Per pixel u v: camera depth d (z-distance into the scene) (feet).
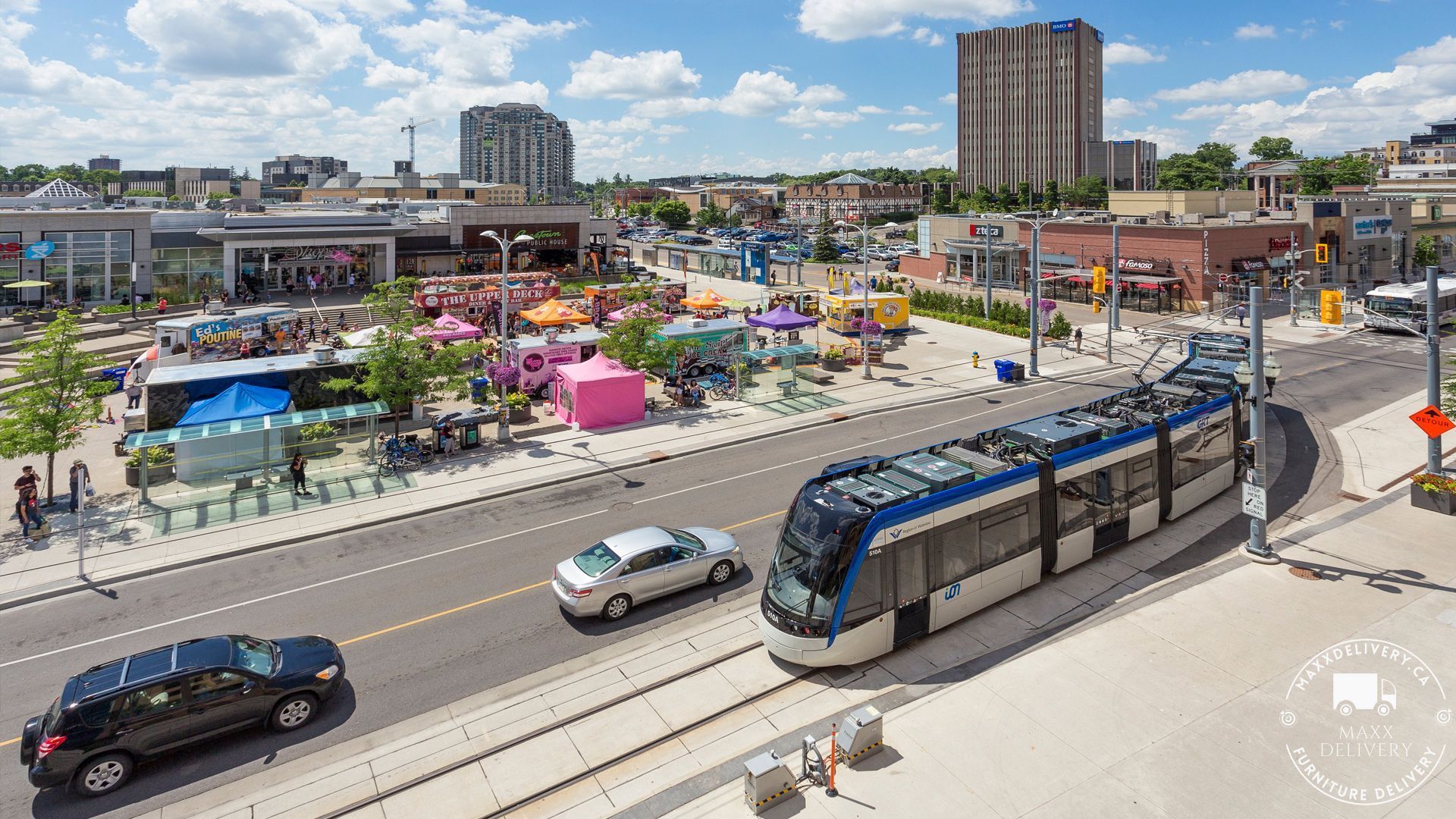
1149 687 44.50
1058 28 608.60
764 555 65.41
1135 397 76.33
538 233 258.98
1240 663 46.62
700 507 76.89
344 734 44.01
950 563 51.39
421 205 296.71
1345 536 65.67
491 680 48.73
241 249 209.77
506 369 113.39
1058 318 168.14
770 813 35.94
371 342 107.14
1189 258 203.41
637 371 110.93
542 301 195.72
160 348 126.72
